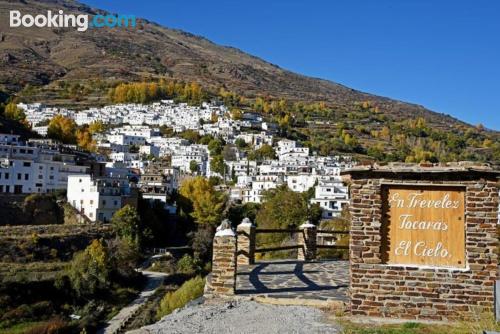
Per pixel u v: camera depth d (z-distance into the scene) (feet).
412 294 28.53
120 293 165.27
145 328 28.02
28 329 129.08
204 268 203.31
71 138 407.64
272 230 49.73
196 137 542.98
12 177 243.60
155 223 247.29
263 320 28.19
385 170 29.12
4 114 428.56
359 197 29.48
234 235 33.42
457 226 28.78
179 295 95.40
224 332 26.48
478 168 28.02
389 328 26.66
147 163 411.54
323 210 248.73
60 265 176.14
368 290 29.01
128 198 249.34
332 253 74.33
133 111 628.28
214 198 261.03
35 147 267.39
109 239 214.48
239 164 425.69
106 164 317.63
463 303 28.02
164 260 211.41
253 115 637.71
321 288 35.04
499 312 26.21
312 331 26.25
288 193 232.73
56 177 260.83
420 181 28.99
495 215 28.02
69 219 234.38
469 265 28.12
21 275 158.40
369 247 29.17
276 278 39.14
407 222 29.30
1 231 200.23
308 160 436.35
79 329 132.26
